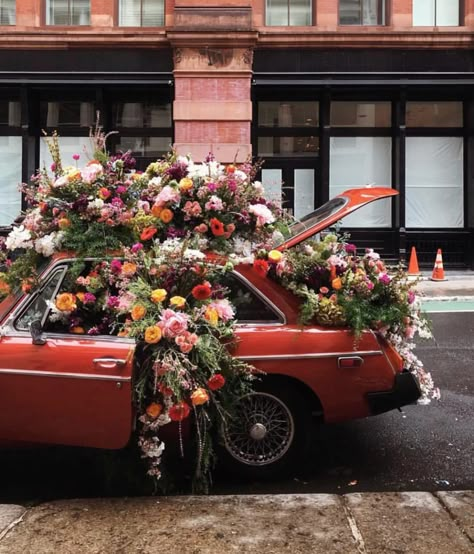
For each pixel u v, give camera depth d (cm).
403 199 1667
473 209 1688
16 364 395
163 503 374
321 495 385
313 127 1733
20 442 407
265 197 533
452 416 578
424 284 1464
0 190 1717
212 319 395
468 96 1695
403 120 1666
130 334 388
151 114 1731
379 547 317
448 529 336
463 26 1680
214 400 390
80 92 1698
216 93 1633
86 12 1705
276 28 1650
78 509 366
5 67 1653
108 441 390
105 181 455
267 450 433
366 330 435
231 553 312
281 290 439
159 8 1712
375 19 1711
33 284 418
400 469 457
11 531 336
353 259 478
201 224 437
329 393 425
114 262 407
